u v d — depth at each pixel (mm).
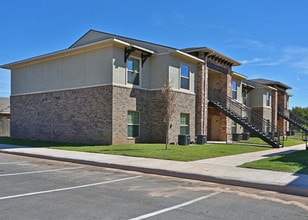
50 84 21234
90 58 18812
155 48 20266
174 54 20047
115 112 17766
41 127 21719
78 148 15734
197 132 22312
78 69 19469
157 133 19984
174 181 8359
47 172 9531
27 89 23016
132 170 10125
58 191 6859
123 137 18281
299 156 13672
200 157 12500
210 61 23938
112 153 13656
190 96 21766
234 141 24922
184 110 21109
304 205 6016
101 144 17922
